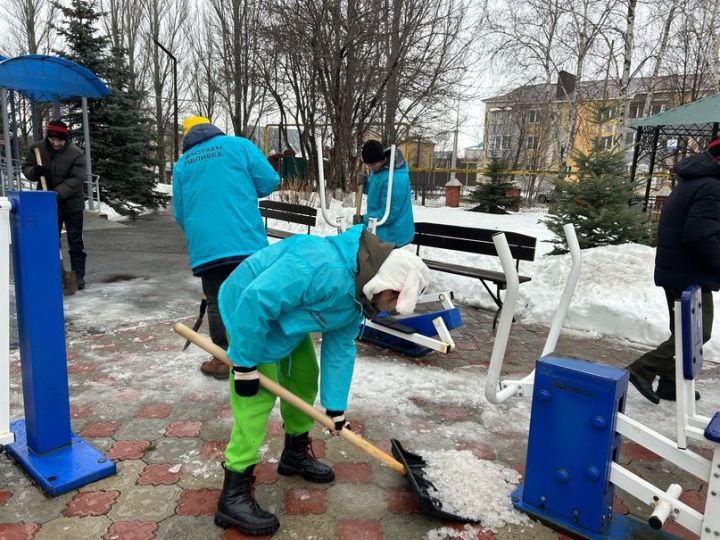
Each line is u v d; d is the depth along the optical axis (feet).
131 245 32.30
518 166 114.01
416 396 12.28
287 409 8.47
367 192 17.03
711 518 6.31
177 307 19.01
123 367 13.21
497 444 10.32
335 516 7.96
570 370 7.38
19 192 8.00
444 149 120.88
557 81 68.95
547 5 61.26
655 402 11.96
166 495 8.30
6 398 7.82
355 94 48.73
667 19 57.52
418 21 46.47
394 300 6.86
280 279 6.63
